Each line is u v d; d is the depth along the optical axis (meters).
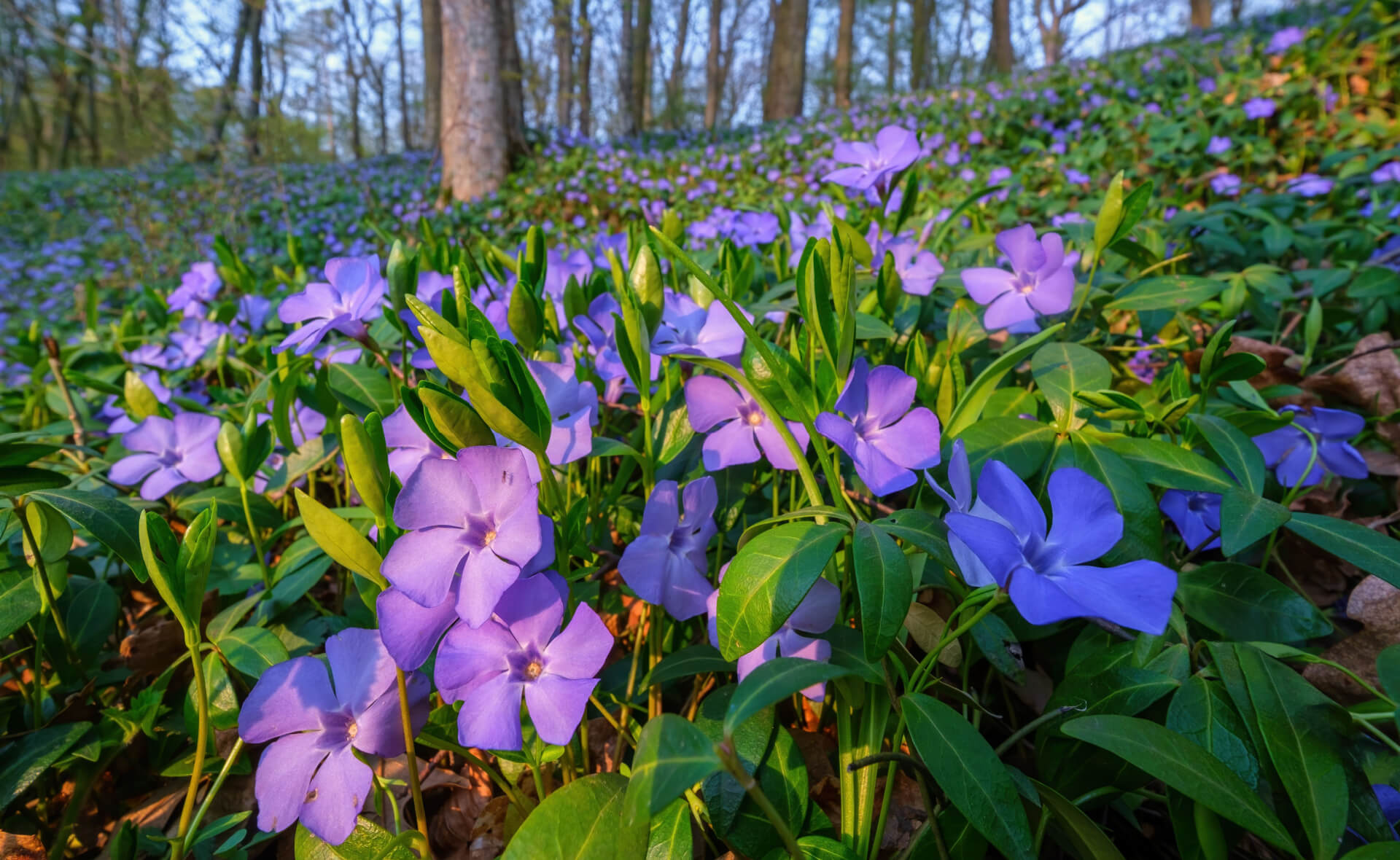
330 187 1.95
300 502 0.12
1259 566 0.23
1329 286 0.32
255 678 0.18
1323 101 0.74
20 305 1.28
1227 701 0.14
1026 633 0.18
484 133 1.56
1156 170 0.72
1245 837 0.15
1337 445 0.20
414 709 0.14
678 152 1.85
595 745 0.19
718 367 0.15
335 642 0.14
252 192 1.63
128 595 0.27
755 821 0.14
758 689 0.11
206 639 0.18
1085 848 0.14
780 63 2.89
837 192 1.01
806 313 0.15
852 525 0.14
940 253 0.37
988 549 0.11
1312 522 0.15
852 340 0.15
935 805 0.15
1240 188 0.61
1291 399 0.28
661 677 0.16
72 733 0.17
